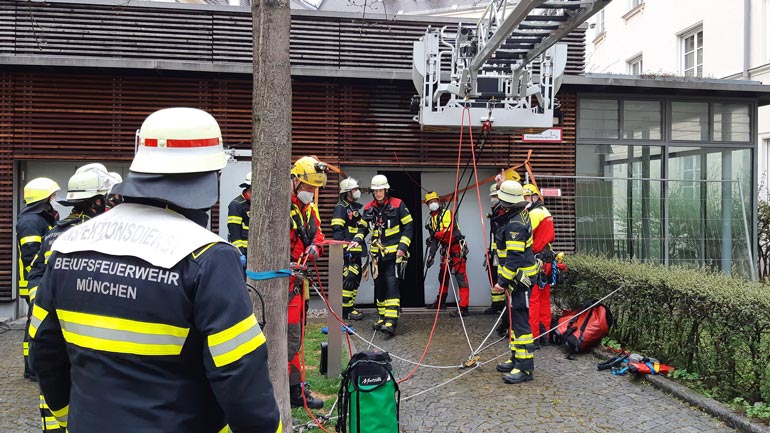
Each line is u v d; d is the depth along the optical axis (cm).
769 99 940
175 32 840
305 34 870
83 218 450
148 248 158
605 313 611
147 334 154
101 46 828
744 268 891
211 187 173
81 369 161
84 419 156
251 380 157
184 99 827
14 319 795
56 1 816
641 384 516
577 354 623
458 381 536
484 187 916
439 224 822
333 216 780
